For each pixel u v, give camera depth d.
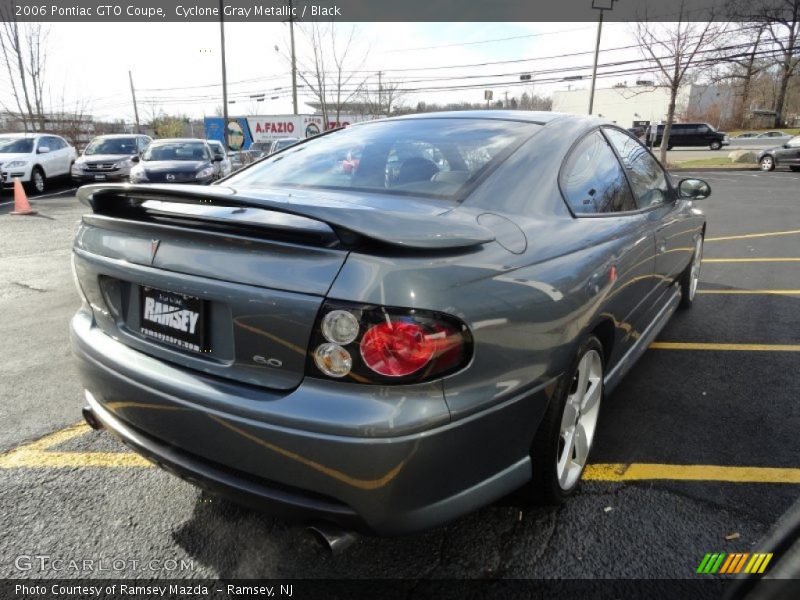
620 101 51.38
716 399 3.23
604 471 2.55
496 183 2.13
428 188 2.14
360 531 1.61
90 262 2.11
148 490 2.46
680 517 2.24
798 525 1.07
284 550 2.10
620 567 1.98
